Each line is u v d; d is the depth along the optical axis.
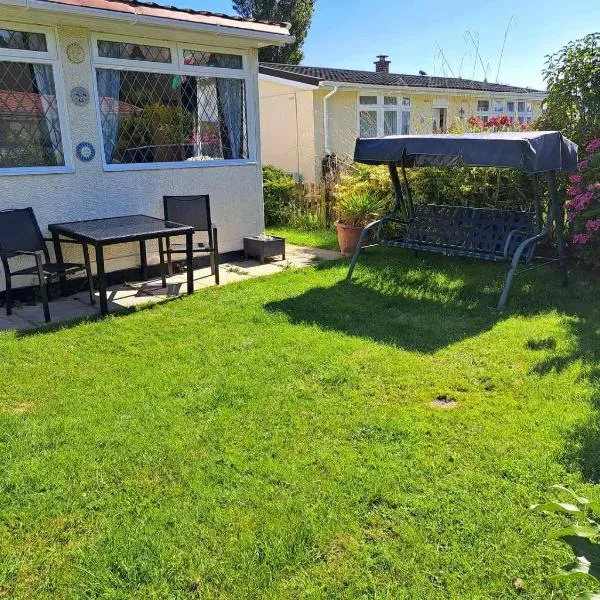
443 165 6.14
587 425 2.99
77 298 5.81
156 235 5.34
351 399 3.40
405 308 5.15
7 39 5.34
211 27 6.08
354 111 13.78
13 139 5.58
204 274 6.76
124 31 5.93
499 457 2.74
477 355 4.01
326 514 2.38
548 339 4.24
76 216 6.02
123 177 6.30
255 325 4.77
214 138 7.14
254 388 3.55
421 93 14.95
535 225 5.73
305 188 10.87
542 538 2.21
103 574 2.10
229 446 2.91
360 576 2.07
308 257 7.71
